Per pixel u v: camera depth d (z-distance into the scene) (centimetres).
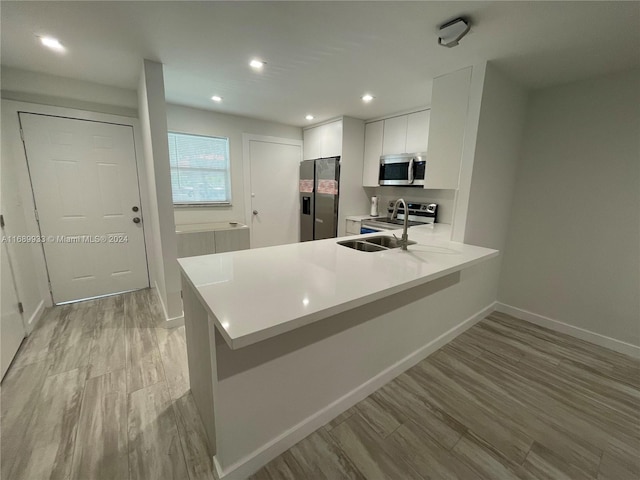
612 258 234
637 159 216
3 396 173
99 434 148
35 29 173
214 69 230
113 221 315
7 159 244
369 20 160
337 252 191
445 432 156
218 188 405
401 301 188
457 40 167
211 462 135
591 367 214
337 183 393
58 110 271
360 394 176
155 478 128
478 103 213
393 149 367
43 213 278
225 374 117
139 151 316
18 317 227
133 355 215
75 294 306
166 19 161
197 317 138
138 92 285
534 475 134
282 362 134
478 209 239
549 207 262
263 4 147
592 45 180
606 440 153
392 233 270
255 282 131
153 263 346
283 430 142
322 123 418
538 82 242
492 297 298
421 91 277
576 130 241
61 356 213
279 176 454
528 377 202
